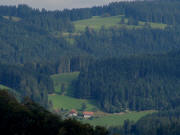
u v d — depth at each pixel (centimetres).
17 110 15138
